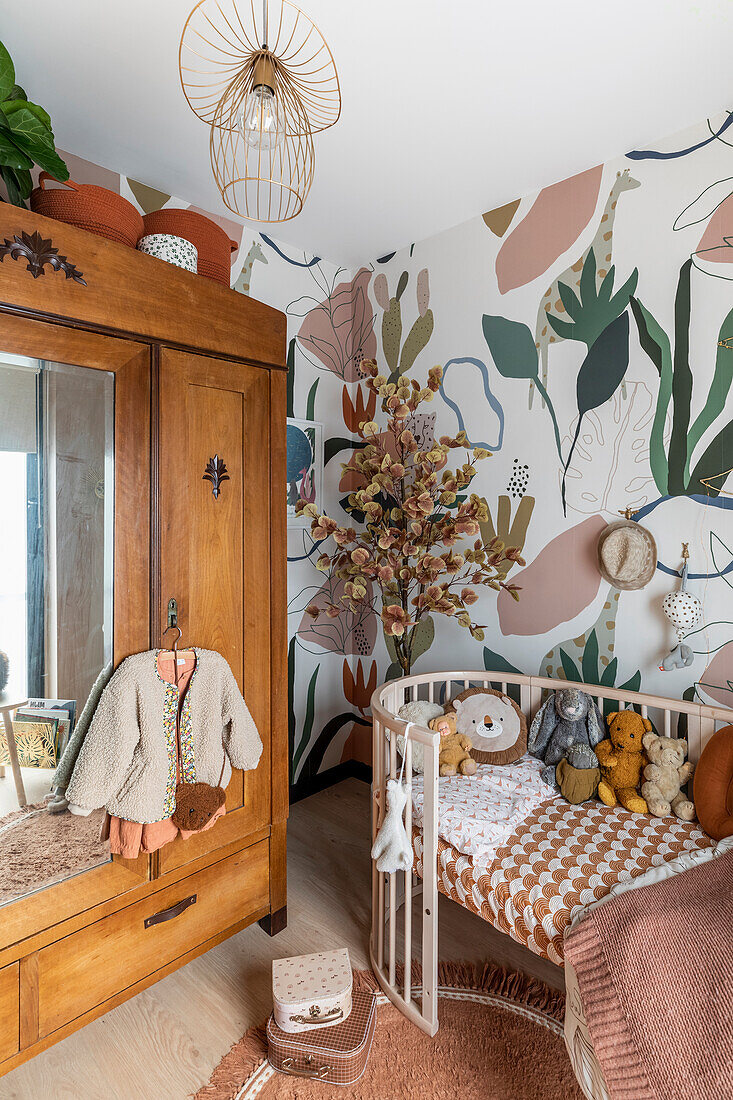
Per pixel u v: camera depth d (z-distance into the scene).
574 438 2.25
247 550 1.85
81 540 1.48
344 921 2.03
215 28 1.53
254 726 1.78
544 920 1.40
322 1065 1.42
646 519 2.06
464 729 2.17
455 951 1.88
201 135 1.97
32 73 1.69
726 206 1.87
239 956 1.87
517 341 2.41
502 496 2.48
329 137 2.00
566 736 2.03
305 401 2.89
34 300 1.35
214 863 1.76
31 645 1.40
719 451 1.90
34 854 1.39
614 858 1.56
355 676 3.16
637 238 2.07
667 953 1.18
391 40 1.58
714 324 1.90
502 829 1.69
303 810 2.84
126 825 1.50
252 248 2.63
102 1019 1.63
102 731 1.48
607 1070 1.14
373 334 3.00
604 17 1.50
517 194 2.37
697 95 1.80
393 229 2.65
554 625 2.32
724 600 1.89
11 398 1.35
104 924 1.51
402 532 2.31
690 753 1.85
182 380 1.66
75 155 2.09
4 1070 1.34
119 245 1.50
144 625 1.60
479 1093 1.41
